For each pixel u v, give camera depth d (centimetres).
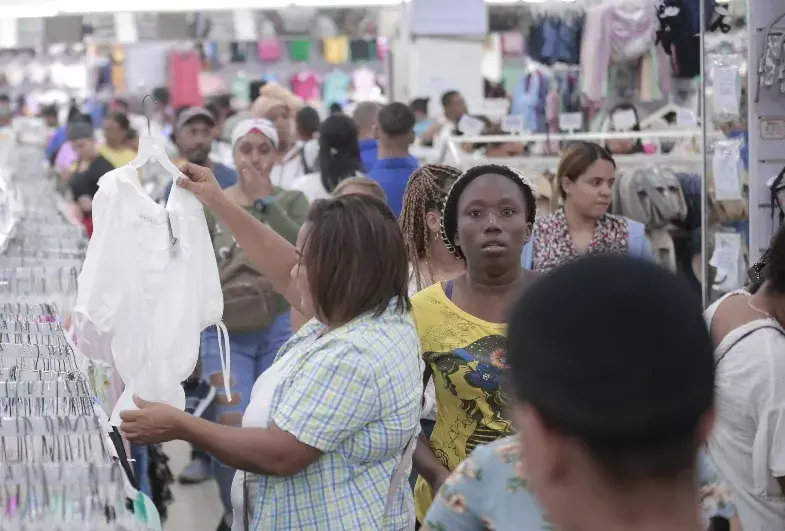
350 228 195
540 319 85
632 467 83
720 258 451
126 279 263
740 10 442
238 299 381
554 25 662
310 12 1271
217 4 1034
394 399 191
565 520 87
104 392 280
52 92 1312
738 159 444
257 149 417
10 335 253
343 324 198
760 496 212
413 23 784
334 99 1285
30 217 470
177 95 1256
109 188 261
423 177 295
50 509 158
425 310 226
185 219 265
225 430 191
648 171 542
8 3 1032
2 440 171
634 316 81
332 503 190
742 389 210
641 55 638
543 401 84
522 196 227
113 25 1223
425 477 222
